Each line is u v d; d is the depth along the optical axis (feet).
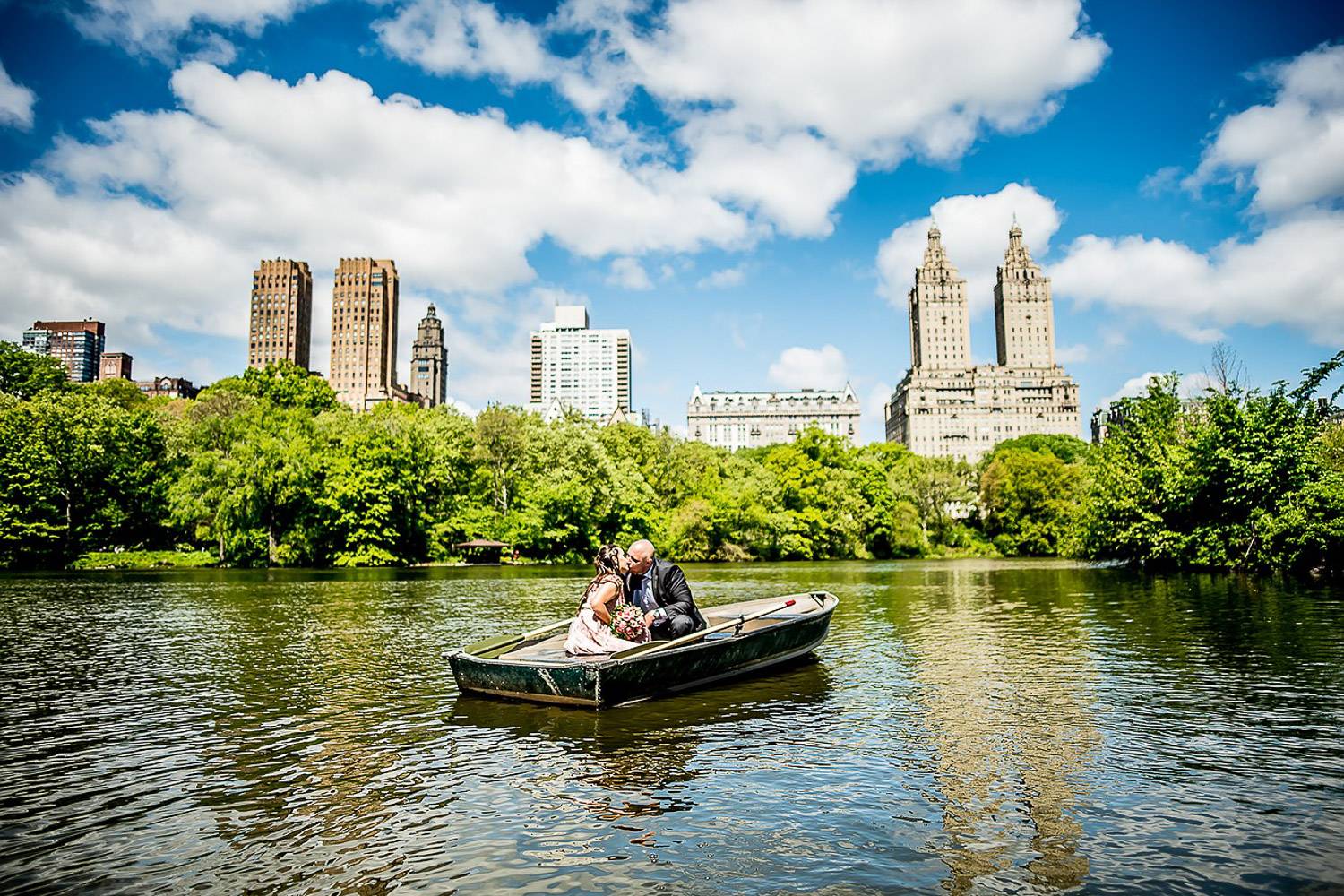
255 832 17.60
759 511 214.90
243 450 162.71
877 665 37.50
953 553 262.26
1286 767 21.16
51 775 21.63
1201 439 100.68
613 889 14.65
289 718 27.86
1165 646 41.16
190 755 23.44
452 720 27.37
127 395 252.83
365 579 114.83
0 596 80.38
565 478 185.37
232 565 162.20
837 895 14.30
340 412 203.62
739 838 16.94
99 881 15.28
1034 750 23.03
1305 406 94.02
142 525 173.99
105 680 34.81
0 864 16.05
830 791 19.80
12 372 200.54
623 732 25.63
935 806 18.74
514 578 118.01
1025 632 48.26
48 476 152.56
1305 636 43.39
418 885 14.90
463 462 201.16
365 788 20.48
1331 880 14.74
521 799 19.52
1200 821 17.60
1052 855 15.93
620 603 32.45
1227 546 97.45
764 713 28.02
